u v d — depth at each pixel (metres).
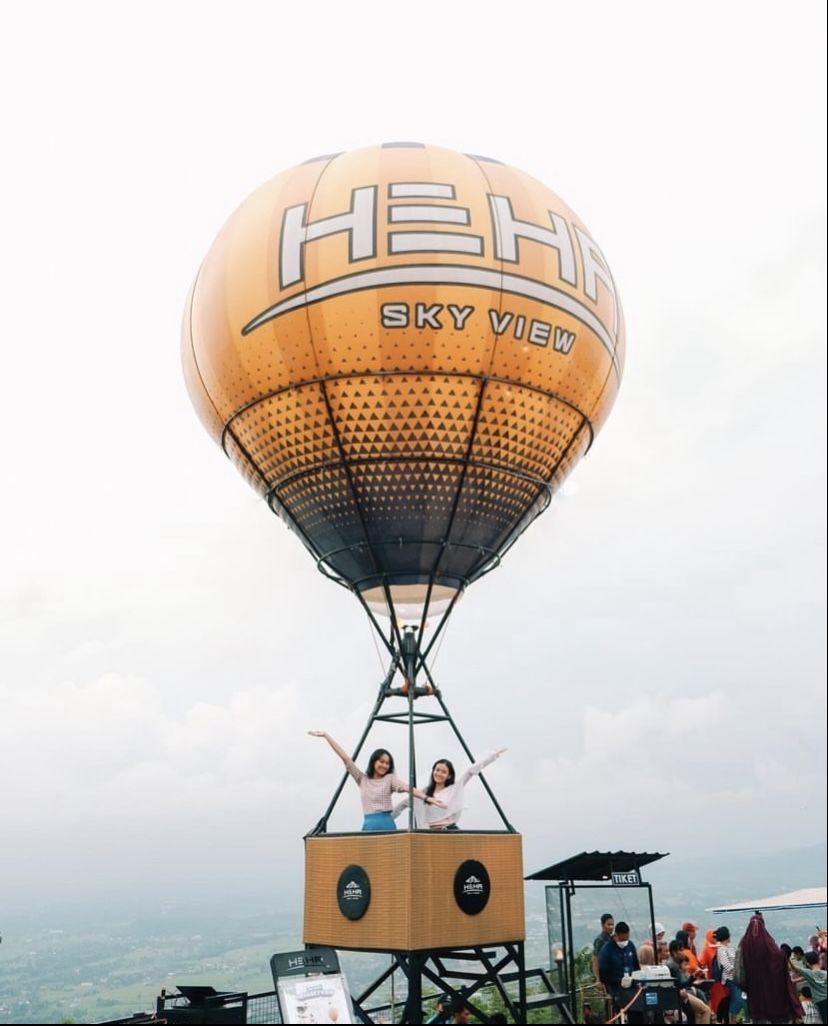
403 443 16.89
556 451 18.25
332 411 16.89
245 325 17.31
